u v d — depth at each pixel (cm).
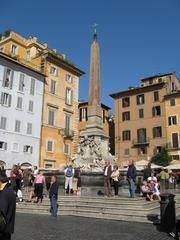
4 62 3597
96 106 2180
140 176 1900
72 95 4556
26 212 1287
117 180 1473
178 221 774
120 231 846
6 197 481
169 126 4678
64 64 4438
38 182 1384
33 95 3900
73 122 4491
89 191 1773
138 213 1091
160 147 4712
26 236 754
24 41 4616
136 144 4944
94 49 2348
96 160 1975
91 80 2273
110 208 1170
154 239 746
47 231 830
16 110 3641
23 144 3653
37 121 3888
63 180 1958
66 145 4275
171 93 4722
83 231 838
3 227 468
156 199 1404
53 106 4166
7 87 3594
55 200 1163
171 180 2603
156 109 4909
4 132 3459
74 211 1212
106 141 2153
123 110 5281
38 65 4212
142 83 5409
